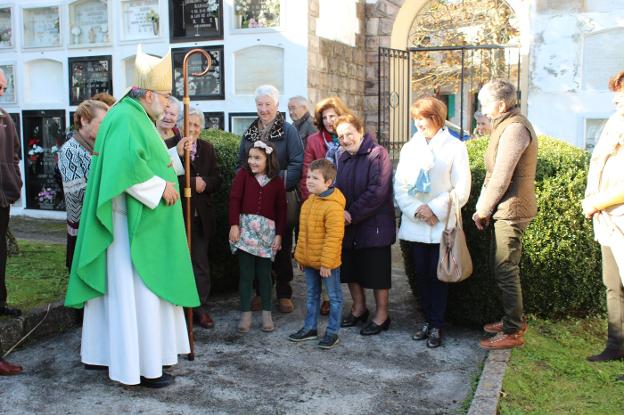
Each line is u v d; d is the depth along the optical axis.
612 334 3.93
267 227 4.50
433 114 4.17
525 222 3.93
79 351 4.18
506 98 3.87
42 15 9.00
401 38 9.78
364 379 3.73
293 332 4.55
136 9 8.45
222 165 5.33
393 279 6.00
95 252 3.39
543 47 7.62
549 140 5.06
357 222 4.36
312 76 7.82
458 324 4.67
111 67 8.55
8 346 4.18
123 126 3.45
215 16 8.03
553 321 4.52
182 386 3.63
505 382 3.59
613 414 3.29
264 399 3.46
